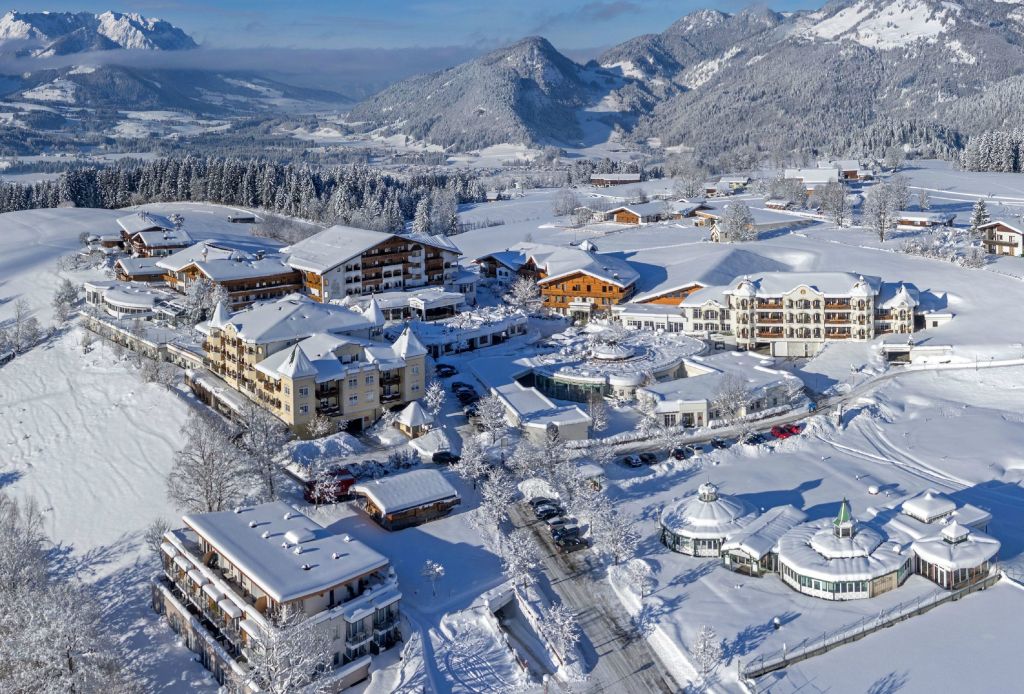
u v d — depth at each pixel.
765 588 87.38
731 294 167.12
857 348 159.12
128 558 100.38
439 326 166.00
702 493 97.19
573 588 90.06
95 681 76.00
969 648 76.06
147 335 158.00
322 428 119.81
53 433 136.75
